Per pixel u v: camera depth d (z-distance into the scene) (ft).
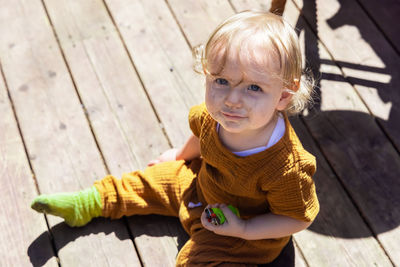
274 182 4.09
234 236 4.78
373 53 7.13
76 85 6.81
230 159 4.19
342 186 5.86
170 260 5.32
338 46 7.20
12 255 5.36
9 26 7.48
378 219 5.58
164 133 6.35
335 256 5.32
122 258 5.33
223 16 7.61
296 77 3.80
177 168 5.45
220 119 3.84
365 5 7.68
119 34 7.39
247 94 3.64
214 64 3.63
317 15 7.57
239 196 4.53
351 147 6.18
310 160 4.18
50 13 7.63
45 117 6.49
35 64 7.04
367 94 6.67
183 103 6.63
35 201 5.17
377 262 5.27
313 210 4.32
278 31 3.66
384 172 5.96
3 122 6.43
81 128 6.38
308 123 6.40
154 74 6.92
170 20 7.55
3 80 6.87
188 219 5.04
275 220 4.42
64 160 6.10
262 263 4.98
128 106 6.60
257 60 3.51
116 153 6.16
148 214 5.64
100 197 5.37
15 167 6.02
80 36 7.36
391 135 6.28
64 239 5.46
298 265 5.27
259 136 4.06
